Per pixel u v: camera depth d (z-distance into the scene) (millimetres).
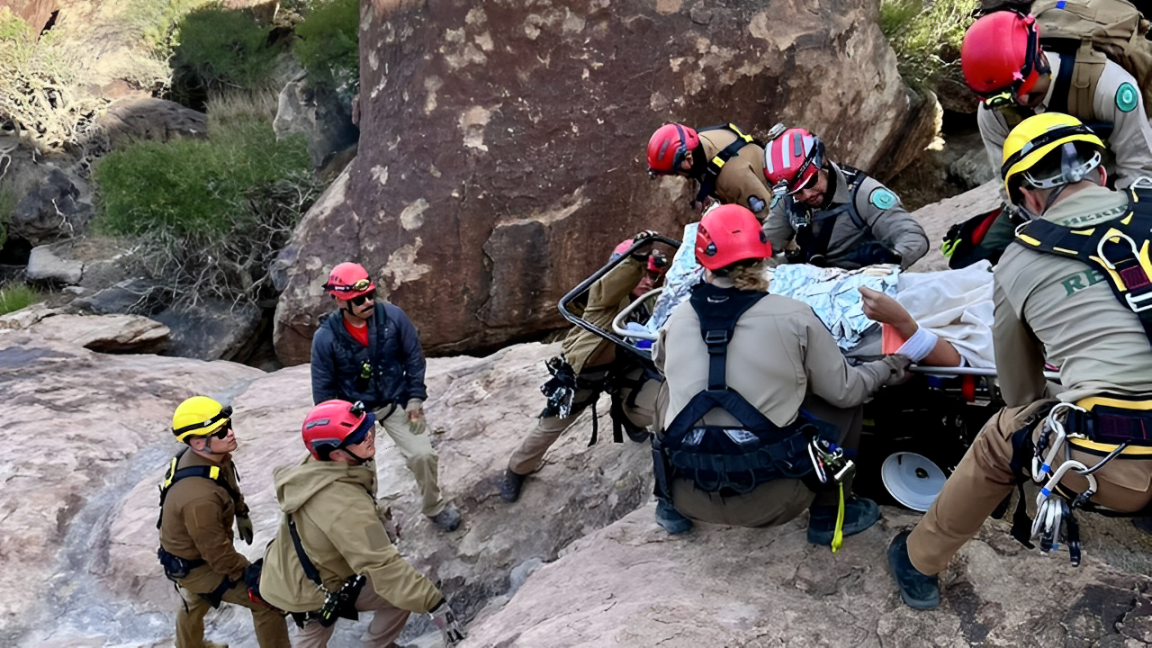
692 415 2658
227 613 4742
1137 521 2904
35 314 9539
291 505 3461
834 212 3549
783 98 9125
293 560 3564
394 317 4492
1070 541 2027
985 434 2299
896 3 10773
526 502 4680
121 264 12383
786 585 2795
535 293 9273
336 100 13617
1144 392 1958
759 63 8984
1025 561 2674
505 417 5414
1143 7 8516
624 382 3996
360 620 4527
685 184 9000
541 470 4781
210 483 3738
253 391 7266
